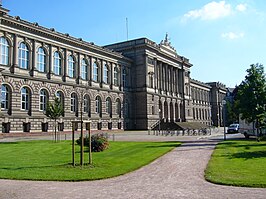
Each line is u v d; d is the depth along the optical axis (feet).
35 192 40.22
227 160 67.82
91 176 50.85
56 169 57.88
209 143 118.62
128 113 276.82
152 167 61.41
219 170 54.70
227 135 193.26
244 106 118.42
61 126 201.36
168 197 37.14
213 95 504.02
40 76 189.37
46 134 186.29
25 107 179.11
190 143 119.65
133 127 279.28
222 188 41.68
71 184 45.52
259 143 114.32
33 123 180.24
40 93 188.96
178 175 52.31
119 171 55.52
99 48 241.76
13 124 168.55
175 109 342.44
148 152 87.66
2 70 162.20
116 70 266.57
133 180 48.37
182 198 36.55
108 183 46.14
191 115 380.99
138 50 283.18
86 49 230.27
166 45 322.96
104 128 243.19
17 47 174.70
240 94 120.98
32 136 173.78
